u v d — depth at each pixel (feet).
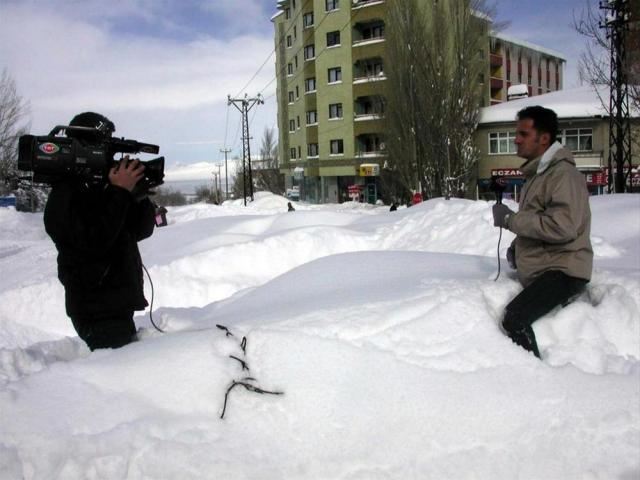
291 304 12.16
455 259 14.92
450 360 9.64
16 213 81.71
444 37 107.24
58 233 10.01
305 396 9.06
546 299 10.22
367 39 140.46
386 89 114.83
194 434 8.59
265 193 147.13
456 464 8.30
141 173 10.45
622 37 66.69
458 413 8.87
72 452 8.27
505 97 166.20
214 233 38.78
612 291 11.30
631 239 22.35
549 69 198.29
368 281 13.43
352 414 8.87
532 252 10.84
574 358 10.02
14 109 108.47
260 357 9.63
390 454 8.42
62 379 9.39
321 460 8.34
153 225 11.61
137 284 11.05
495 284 11.48
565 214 10.00
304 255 32.30
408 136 111.14
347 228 37.24
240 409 8.98
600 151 107.14
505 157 116.26
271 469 8.23
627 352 10.44
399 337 9.94
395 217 39.40
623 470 8.20
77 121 10.75
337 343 9.70
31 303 27.30
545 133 10.83
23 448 8.29
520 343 10.05
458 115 108.68
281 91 182.39
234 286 29.86
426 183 111.04
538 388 9.22
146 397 9.20
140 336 11.48
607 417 8.82
